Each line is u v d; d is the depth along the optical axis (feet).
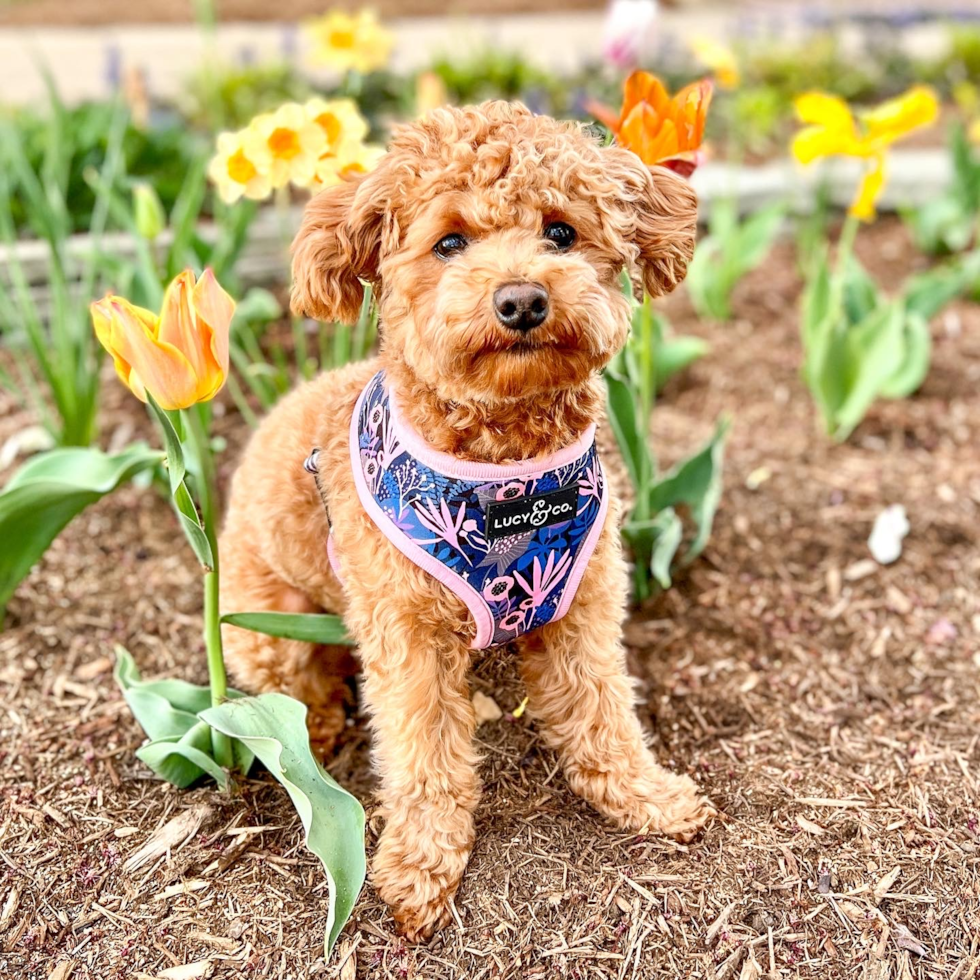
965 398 3.09
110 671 2.10
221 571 1.92
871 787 1.82
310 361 3.09
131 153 3.45
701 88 1.73
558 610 1.58
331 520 1.59
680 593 2.31
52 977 1.51
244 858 1.69
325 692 1.94
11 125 2.94
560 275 1.30
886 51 5.93
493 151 1.34
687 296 3.79
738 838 1.72
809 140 2.33
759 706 2.02
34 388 2.56
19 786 1.82
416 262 1.39
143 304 2.48
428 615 1.53
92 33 6.75
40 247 3.31
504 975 1.51
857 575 2.37
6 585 2.04
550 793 1.81
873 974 1.51
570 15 7.60
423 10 7.52
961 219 3.78
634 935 1.56
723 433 2.19
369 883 1.65
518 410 1.42
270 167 1.91
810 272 3.78
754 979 1.50
